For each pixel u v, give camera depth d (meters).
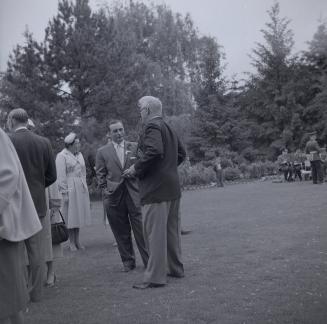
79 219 7.32
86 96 19.22
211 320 3.48
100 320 3.66
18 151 4.39
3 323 2.78
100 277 5.22
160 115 4.86
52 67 18.45
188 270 5.14
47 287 4.89
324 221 7.98
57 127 17.25
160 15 31.81
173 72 31.45
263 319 3.44
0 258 2.69
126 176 4.83
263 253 5.73
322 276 4.51
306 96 28.47
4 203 2.62
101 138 18.39
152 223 4.59
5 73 18.58
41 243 4.41
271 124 30.92
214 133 33.53
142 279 4.96
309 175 20.48
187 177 23.67
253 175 28.20
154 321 3.54
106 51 18.80
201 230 7.99
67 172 7.43
